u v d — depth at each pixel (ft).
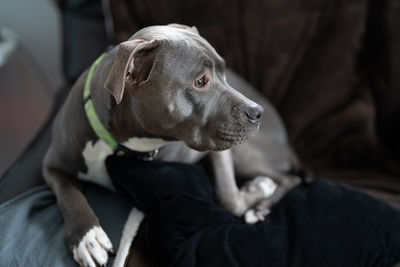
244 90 6.21
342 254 3.96
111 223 4.26
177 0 6.48
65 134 4.59
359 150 6.56
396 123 6.66
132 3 6.56
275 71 6.79
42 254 3.83
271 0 6.48
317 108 6.75
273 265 3.86
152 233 4.06
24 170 5.21
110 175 4.46
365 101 6.57
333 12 6.48
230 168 4.99
